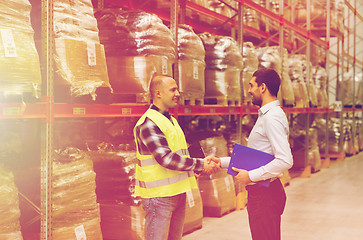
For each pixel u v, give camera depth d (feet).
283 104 29.04
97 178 15.76
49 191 11.73
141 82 15.12
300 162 36.11
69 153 13.01
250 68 24.04
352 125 51.72
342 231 19.34
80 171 13.04
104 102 13.76
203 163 10.69
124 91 15.26
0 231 10.36
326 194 27.61
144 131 10.33
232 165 10.38
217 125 27.32
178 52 17.78
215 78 20.66
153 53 15.29
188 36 18.17
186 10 24.54
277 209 10.36
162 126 10.43
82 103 13.10
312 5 40.01
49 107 11.53
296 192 28.22
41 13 11.90
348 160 46.21
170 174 10.61
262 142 10.41
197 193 18.79
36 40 12.57
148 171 10.56
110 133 19.31
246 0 23.97
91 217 13.28
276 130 9.99
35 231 12.88
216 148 21.02
